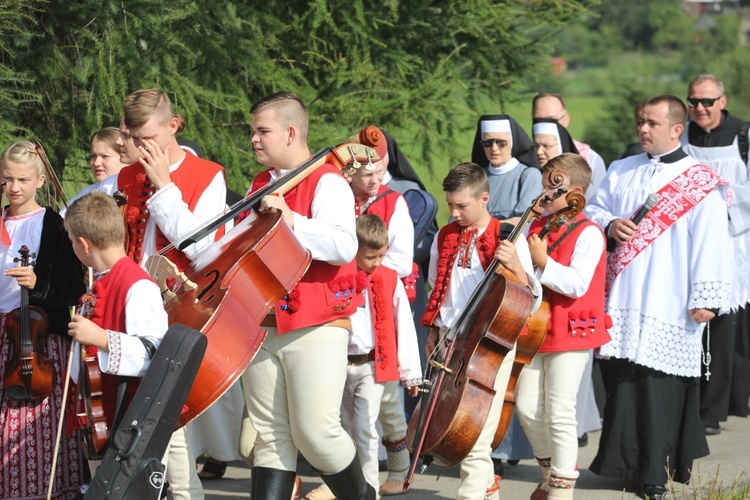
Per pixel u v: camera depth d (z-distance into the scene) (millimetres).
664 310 8078
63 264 7062
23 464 6906
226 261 5676
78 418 5711
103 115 9617
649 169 8359
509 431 8695
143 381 5109
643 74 70688
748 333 10602
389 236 7887
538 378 7520
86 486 6980
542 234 7367
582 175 7621
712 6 134750
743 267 10258
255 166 10828
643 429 8016
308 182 6234
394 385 8039
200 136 10086
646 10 116875
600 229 7602
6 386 6828
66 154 10039
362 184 7898
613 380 8156
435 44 13203
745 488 7703
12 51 9391
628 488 8297
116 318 5480
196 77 10164
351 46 11422
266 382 6230
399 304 7582
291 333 6133
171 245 6074
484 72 13797
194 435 8195
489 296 6914
